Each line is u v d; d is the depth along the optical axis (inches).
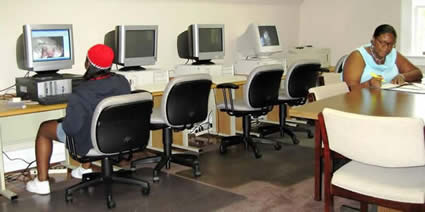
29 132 152.1
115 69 165.8
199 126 199.9
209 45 181.3
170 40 190.2
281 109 190.9
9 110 116.0
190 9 196.4
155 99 165.2
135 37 156.5
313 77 181.0
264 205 117.2
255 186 131.9
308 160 158.2
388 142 68.0
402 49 224.1
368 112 82.9
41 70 132.2
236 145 180.4
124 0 170.1
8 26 141.7
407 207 72.3
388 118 66.7
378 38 117.6
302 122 217.0
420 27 221.3
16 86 134.2
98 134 110.2
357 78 122.0
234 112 163.6
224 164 154.6
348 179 78.2
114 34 156.2
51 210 117.0
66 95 128.6
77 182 139.1
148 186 125.7
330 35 247.3
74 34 157.8
